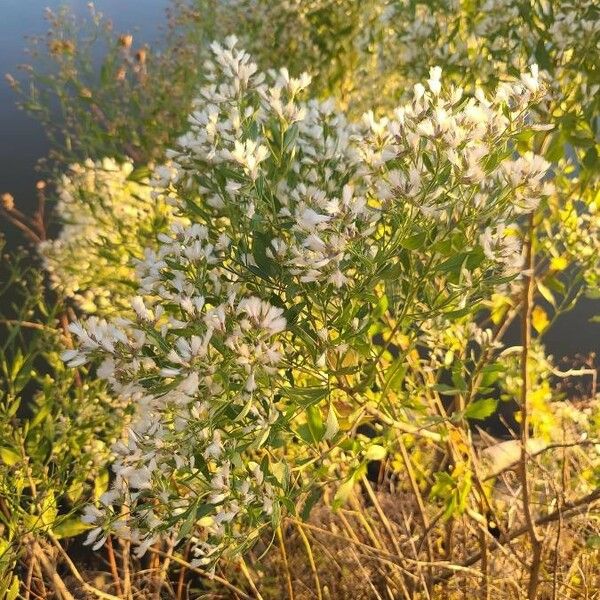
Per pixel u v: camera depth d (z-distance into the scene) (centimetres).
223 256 175
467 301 182
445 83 258
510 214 170
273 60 325
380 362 216
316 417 177
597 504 280
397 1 289
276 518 162
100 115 346
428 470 334
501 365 220
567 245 256
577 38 215
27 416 334
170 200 187
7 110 547
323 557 326
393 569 292
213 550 168
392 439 211
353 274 178
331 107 185
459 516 263
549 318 464
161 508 169
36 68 385
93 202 250
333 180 179
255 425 164
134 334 153
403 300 183
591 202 253
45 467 234
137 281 244
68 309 280
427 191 155
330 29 314
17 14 638
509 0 236
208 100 177
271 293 170
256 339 148
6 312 363
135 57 332
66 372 245
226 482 158
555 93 215
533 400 304
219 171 165
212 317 148
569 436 333
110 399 248
